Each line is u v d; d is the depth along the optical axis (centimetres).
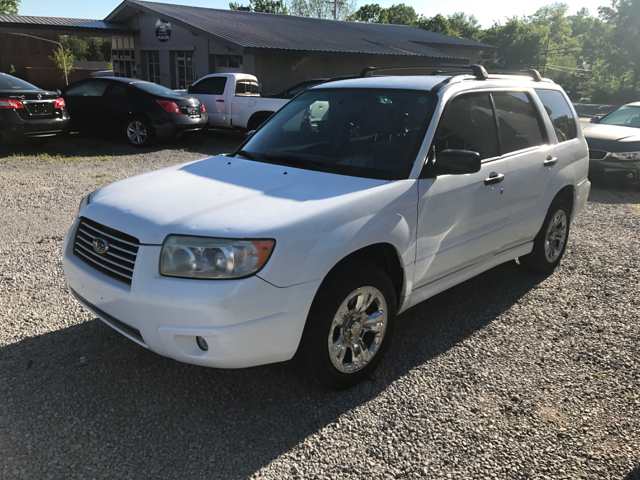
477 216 372
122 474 238
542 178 440
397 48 2255
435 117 345
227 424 276
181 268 254
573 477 245
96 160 1027
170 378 315
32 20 2061
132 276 264
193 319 251
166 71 2016
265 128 412
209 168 355
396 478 242
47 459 245
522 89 448
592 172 938
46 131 1038
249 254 252
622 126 1012
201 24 1755
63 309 395
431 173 334
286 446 261
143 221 272
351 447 262
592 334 386
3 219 614
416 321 402
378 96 378
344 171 334
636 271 519
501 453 260
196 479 238
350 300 293
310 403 296
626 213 771
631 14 5006
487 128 391
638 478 244
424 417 286
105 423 272
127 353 340
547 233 475
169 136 1202
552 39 8962
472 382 321
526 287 473
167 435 266
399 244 310
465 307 429
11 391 295
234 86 1400
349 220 284
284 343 268
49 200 708
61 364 324
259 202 286
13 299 407
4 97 972
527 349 362
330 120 378
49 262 485
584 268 525
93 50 6394
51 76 3409
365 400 300
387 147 340
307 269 265
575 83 6988
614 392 313
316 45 1844
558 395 309
